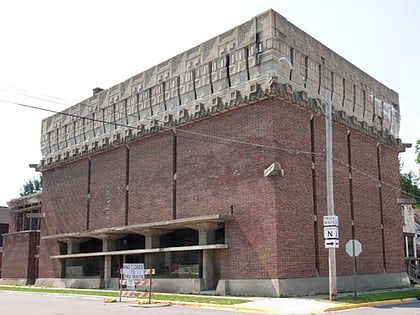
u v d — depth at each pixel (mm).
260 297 23656
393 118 37094
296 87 27000
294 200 25469
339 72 31359
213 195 27406
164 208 30234
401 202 35656
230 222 26172
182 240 30031
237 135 26766
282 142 25438
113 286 33156
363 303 20984
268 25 26250
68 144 39969
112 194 34625
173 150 30422
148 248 30422
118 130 34812
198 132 29031
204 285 26406
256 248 24734
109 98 36250
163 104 31688
